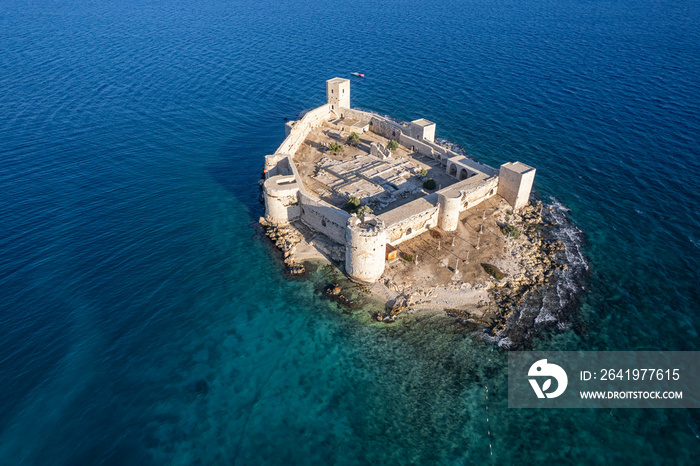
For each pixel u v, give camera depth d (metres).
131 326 55.66
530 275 63.44
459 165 80.38
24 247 67.88
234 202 81.31
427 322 56.56
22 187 82.88
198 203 80.56
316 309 59.03
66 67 144.12
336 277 64.06
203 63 148.62
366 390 48.97
